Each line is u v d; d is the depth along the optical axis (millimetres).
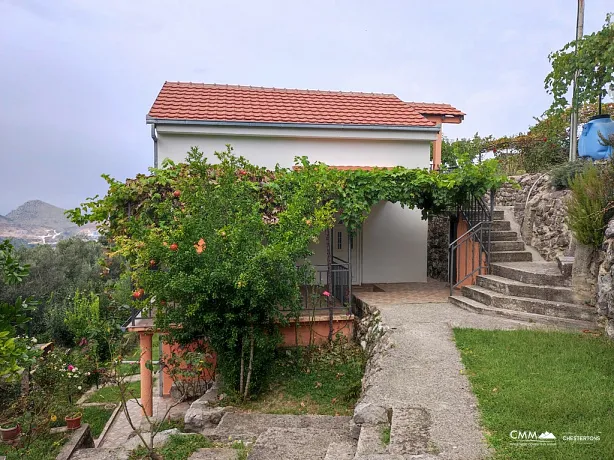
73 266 20484
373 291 10148
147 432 6316
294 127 9992
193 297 5938
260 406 6172
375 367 5598
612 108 11117
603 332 5980
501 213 10625
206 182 6730
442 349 5742
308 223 6645
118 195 7227
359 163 10711
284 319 6586
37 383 9031
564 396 4047
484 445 3385
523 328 6395
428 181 8453
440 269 12234
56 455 6371
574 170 8922
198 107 10281
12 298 16031
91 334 7719
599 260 6438
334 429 4945
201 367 6449
